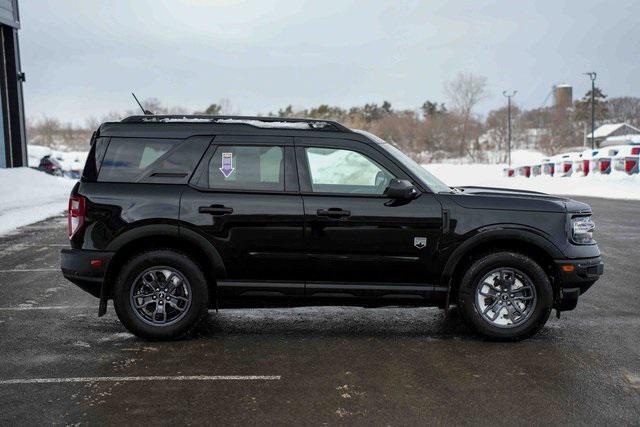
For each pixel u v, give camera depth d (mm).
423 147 74938
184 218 5129
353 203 5152
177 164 5242
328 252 5172
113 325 5793
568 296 5277
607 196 21891
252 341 5301
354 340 5352
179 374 4484
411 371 4562
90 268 5109
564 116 80625
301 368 4621
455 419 3729
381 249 5176
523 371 4562
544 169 32312
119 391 4160
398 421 3697
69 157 41938
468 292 5223
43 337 5402
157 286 5219
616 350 5066
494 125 76125
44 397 4055
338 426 3627
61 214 15836
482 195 5324
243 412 3822
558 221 5211
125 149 5277
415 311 6395
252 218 5141
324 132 5332
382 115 86625
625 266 8688
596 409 3881
